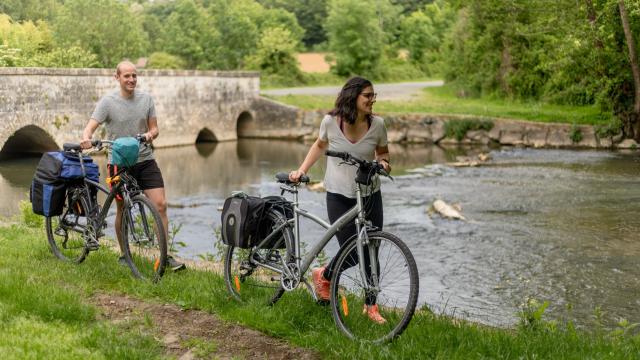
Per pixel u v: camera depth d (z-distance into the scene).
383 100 41.94
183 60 67.19
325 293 5.31
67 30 43.75
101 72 28.28
